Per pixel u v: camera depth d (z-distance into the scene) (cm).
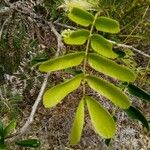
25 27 41
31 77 41
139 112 26
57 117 43
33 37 41
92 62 22
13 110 43
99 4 33
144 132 44
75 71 29
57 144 43
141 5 35
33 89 43
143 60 44
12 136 24
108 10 35
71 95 42
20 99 42
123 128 43
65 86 21
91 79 22
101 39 22
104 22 22
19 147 39
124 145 43
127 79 21
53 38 41
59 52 29
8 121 43
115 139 42
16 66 43
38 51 41
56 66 22
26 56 42
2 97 42
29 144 24
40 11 42
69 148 42
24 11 38
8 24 41
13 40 42
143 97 28
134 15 37
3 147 22
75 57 22
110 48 22
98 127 21
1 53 43
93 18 23
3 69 43
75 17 23
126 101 21
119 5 35
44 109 43
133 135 43
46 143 42
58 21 39
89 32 22
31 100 43
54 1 39
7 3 38
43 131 42
